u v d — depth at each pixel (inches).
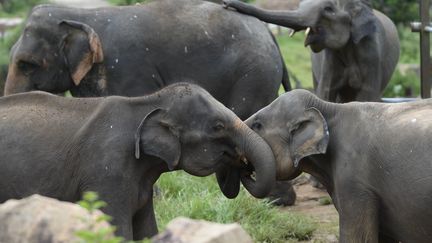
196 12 642.2
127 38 624.7
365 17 701.3
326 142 454.0
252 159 455.2
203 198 573.6
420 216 429.7
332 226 577.9
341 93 737.6
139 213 470.0
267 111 474.6
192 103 452.4
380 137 444.8
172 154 446.9
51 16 624.1
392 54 770.2
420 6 751.1
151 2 645.9
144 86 626.5
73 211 279.0
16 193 453.7
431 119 432.5
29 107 463.2
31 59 617.6
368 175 447.5
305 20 678.5
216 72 634.8
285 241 545.3
